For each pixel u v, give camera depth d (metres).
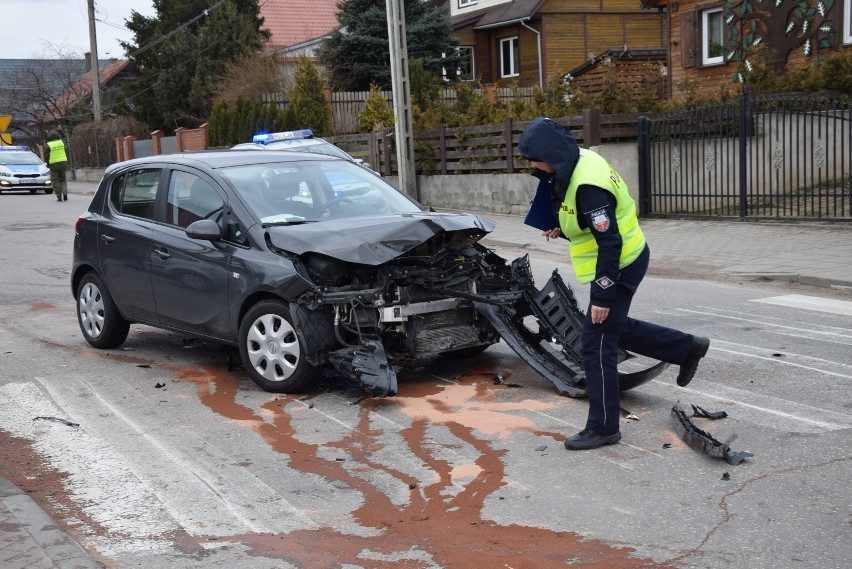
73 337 8.70
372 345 6.16
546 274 12.03
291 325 6.36
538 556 3.92
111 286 7.82
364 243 6.11
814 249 12.48
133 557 4.02
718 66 23.38
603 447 5.24
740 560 3.82
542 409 5.99
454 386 6.60
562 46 37.34
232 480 4.92
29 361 7.72
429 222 6.29
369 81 33.53
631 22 38.22
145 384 6.93
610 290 4.95
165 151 35.25
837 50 20.53
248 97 32.72
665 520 4.23
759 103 16.95
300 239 6.27
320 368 6.40
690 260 12.42
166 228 7.33
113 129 39.84
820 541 3.96
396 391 6.04
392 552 4.01
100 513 4.51
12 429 5.87
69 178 44.19
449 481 4.82
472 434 5.55
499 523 4.27
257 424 5.88
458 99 23.12
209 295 6.86
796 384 6.36
